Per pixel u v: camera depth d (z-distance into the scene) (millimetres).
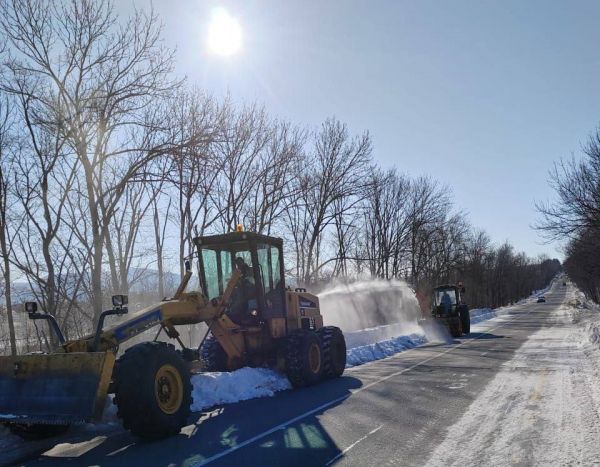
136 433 6961
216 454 6293
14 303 13078
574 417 7574
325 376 12039
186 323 9578
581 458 5711
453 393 9875
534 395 9398
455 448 6258
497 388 10266
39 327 13375
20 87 12055
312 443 6637
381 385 11070
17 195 12617
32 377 6828
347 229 32406
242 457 6137
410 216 40938
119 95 12680
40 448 6988
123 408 6855
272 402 9453
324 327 12992
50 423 6570
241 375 10203
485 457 5879
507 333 27359
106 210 13523
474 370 12984
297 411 8602
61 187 13227
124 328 7957
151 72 12906
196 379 9469
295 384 10961
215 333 10141
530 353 16672
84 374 6578
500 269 88562
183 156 12742
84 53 12469
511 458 5805
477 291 69125
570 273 76188
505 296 94750
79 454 6621
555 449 6078
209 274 11500
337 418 7992
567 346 18547
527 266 135750
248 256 11305
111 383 6961
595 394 9219
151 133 13734
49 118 12289
